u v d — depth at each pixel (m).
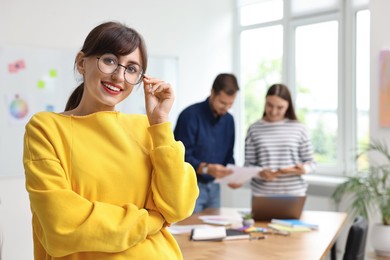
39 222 1.13
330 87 4.41
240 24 5.19
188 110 3.21
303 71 4.64
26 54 3.58
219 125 3.28
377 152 3.60
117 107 4.10
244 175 3.00
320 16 4.45
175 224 2.65
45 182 1.06
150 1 4.33
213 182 3.26
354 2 4.20
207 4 4.84
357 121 4.25
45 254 1.19
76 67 1.23
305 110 4.63
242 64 5.21
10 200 3.53
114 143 1.16
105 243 1.06
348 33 4.24
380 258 3.17
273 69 4.90
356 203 3.41
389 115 3.51
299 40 4.67
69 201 1.05
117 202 1.14
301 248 2.15
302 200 2.80
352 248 2.20
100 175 1.12
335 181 4.05
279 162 3.20
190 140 3.17
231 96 3.07
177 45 4.56
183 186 1.18
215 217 2.84
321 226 2.66
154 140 1.20
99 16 3.98
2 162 3.49
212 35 4.91
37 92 3.64
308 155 3.23
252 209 2.79
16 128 3.55
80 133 1.14
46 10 3.67
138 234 1.10
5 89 3.49
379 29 3.56
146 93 1.27
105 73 1.14
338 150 4.33
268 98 3.22
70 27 3.81
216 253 2.04
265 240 2.31
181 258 1.25
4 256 3.50
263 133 3.24
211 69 4.91
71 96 1.34
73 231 1.04
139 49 1.19
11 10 3.50
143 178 1.17
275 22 4.82
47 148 1.09
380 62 3.55
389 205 3.22
